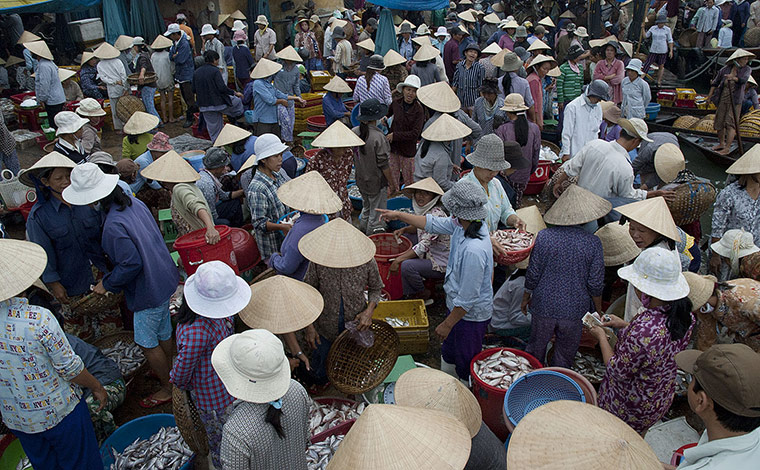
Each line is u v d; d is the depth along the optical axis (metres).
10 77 14.47
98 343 5.25
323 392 4.74
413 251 5.45
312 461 3.80
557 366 4.49
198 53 16.94
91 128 7.81
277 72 9.57
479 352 4.47
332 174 6.47
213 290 3.19
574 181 5.91
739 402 2.25
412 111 7.55
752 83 10.69
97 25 16.23
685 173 5.78
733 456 2.20
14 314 3.00
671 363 3.37
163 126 12.55
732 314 4.07
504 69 8.77
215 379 3.37
